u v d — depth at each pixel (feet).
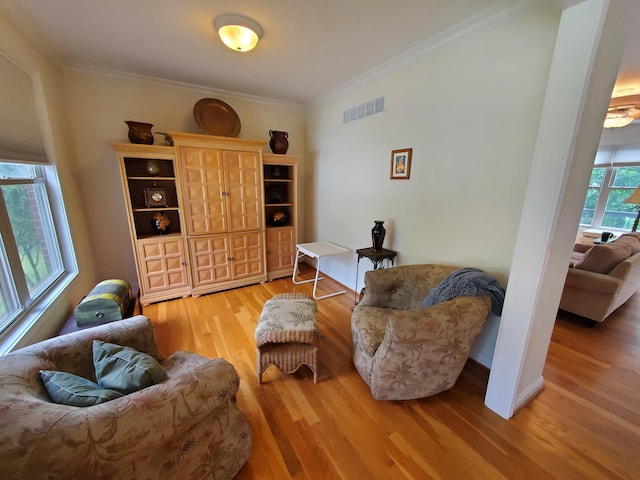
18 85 5.83
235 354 6.95
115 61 8.18
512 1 5.20
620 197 16.22
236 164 10.23
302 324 5.78
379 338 5.54
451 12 5.63
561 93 3.83
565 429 4.82
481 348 6.59
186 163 9.31
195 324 8.38
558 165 3.96
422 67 7.24
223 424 3.75
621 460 4.29
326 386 5.88
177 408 2.98
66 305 6.78
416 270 6.97
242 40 6.33
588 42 3.54
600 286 7.93
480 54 5.93
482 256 6.39
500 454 4.40
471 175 6.40
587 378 6.08
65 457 2.29
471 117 6.25
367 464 4.24
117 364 3.49
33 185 6.44
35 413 2.42
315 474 4.09
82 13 5.74
